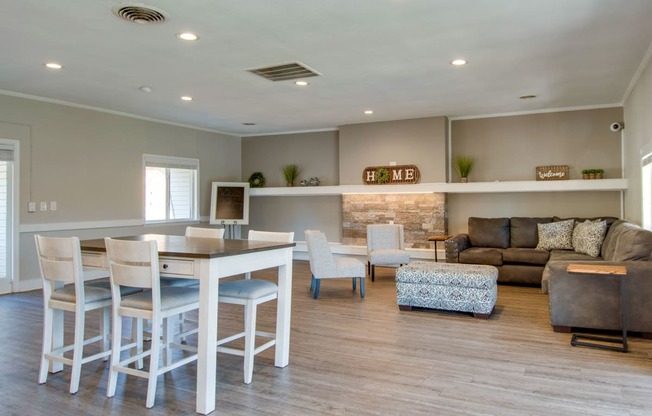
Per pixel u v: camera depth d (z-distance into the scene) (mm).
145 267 2639
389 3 3201
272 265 3129
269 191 8867
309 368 3244
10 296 5625
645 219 5055
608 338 3834
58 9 3287
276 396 2773
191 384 2982
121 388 2918
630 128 5926
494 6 3270
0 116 5676
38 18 3449
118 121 7059
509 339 3896
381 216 7941
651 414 2508
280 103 6434
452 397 2750
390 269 7723
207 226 8766
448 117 7570
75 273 2836
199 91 5723
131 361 2928
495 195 7402
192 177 8492
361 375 3107
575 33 3803
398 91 5750
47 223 6160
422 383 2965
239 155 9570
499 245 6758
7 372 3170
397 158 7738
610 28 3701
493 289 4699
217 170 8984
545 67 4762
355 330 4188
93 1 3152
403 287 4891
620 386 2893
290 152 9109
